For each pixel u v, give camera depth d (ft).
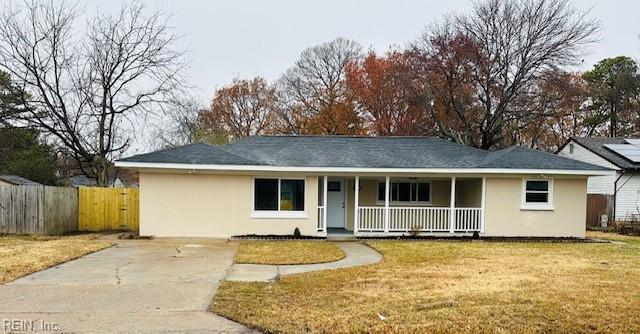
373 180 59.16
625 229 62.39
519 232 52.54
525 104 96.48
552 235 52.70
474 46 97.96
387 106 117.50
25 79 72.54
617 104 126.00
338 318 18.93
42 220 49.85
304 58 135.64
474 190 56.39
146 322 18.15
